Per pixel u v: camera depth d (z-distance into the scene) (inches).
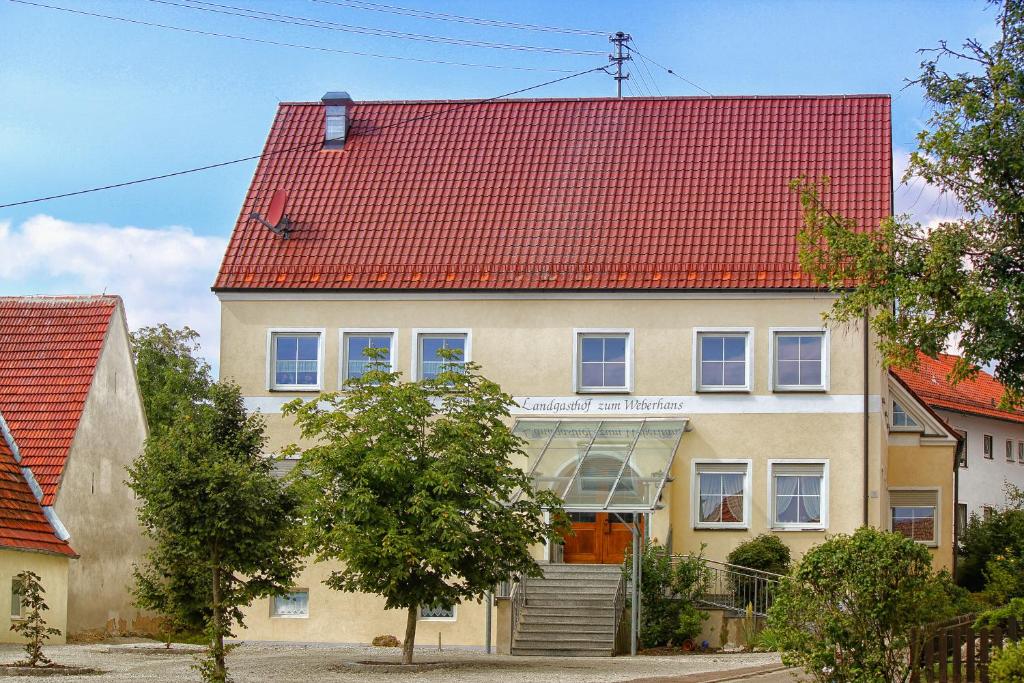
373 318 1542.8
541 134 1667.1
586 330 1520.7
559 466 1453.0
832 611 789.2
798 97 1663.4
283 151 1683.1
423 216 1599.4
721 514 1488.7
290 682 984.9
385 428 1106.1
